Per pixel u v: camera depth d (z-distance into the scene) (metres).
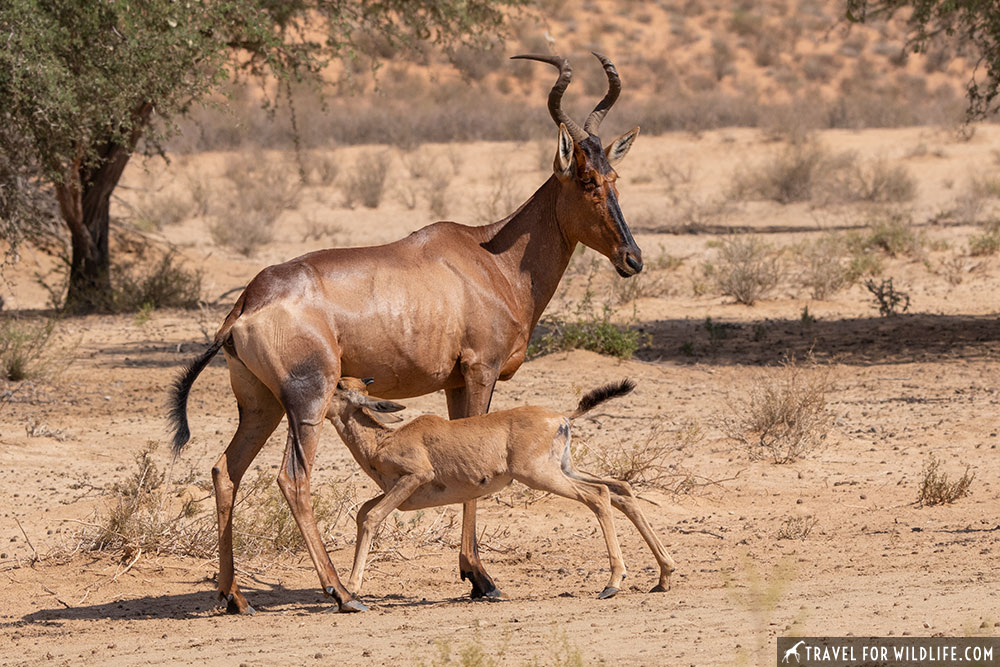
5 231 77.88
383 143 180.75
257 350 28.34
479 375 31.36
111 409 54.84
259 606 31.45
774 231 114.56
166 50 61.19
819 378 59.34
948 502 40.53
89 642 27.94
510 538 38.59
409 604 31.03
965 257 96.62
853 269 91.00
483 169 157.75
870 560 33.62
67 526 38.25
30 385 58.88
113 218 103.75
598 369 63.19
